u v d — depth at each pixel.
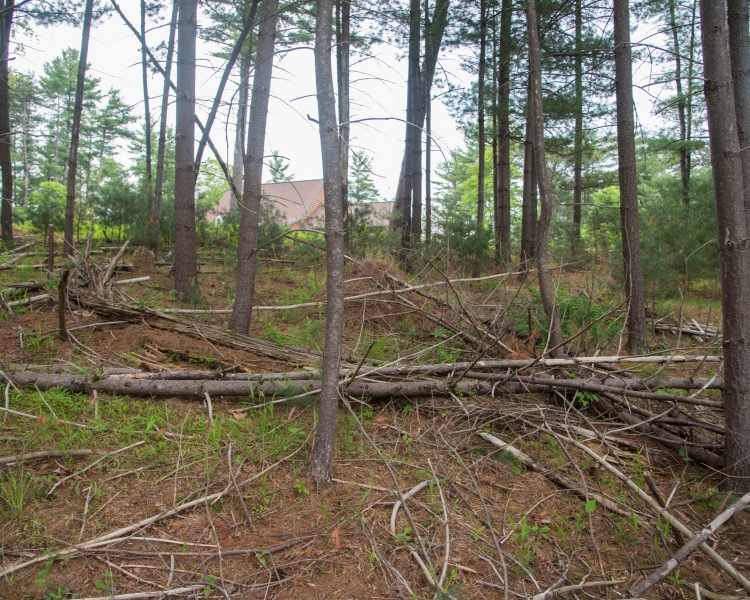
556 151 13.78
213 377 4.43
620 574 2.99
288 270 9.34
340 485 3.44
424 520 3.22
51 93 30.80
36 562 2.70
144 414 4.04
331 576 2.77
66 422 3.75
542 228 5.10
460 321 6.20
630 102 6.02
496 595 2.76
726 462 3.74
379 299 6.82
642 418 4.44
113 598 2.53
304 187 31.89
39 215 12.20
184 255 7.22
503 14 10.45
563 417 4.36
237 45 6.94
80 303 5.80
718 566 3.10
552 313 4.64
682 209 10.41
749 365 3.64
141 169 31.78
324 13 3.34
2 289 6.24
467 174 29.00
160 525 3.04
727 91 3.66
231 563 2.82
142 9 11.59
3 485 3.11
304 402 4.14
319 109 3.35
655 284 7.80
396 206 13.80
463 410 4.32
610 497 3.56
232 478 3.28
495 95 11.22
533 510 3.44
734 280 3.67
